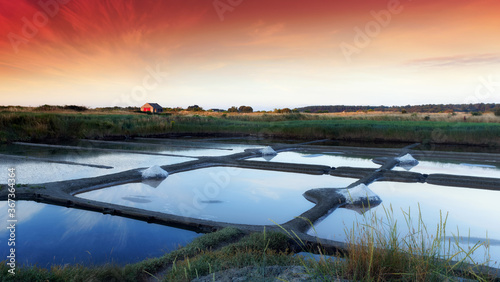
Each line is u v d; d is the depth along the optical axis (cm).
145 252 436
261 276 266
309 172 1010
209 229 513
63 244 460
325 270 266
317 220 576
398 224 550
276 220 579
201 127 2402
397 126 2044
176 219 540
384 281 236
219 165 1119
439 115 3431
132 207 607
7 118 1755
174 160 1193
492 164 1181
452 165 1162
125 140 1920
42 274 300
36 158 1165
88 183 785
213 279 262
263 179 906
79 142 1766
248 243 396
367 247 267
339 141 1998
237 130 2377
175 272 306
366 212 626
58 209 618
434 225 551
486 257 412
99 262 400
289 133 2223
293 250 421
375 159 1230
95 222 552
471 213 624
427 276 241
